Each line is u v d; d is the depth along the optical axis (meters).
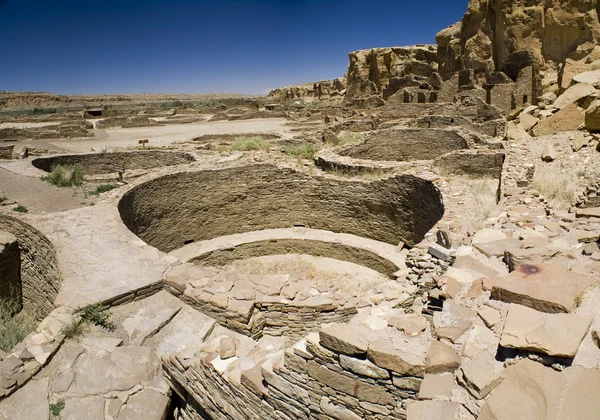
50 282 9.58
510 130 20.56
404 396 3.63
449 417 3.03
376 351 3.61
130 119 38.50
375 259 13.18
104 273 7.99
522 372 3.11
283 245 14.59
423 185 12.03
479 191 13.05
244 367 4.80
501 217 8.03
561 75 26.14
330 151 16.84
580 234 5.90
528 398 2.93
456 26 46.94
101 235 9.79
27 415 5.06
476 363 3.30
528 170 12.86
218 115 43.28
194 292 7.24
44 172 15.81
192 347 5.74
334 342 3.81
